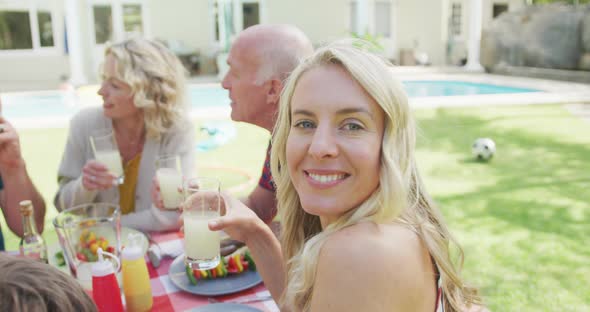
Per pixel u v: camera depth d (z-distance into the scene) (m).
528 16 12.78
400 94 0.84
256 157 5.60
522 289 2.68
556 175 4.66
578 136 6.21
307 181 0.87
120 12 13.54
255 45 1.60
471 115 7.73
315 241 0.90
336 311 0.79
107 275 1.16
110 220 1.40
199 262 1.32
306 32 15.18
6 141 1.76
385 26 15.71
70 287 0.64
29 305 0.58
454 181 4.53
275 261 1.29
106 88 2.12
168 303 1.37
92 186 1.91
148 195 2.25
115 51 2.11
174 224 1.88
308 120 0.86
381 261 0.78
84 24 13.29
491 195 4.14
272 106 1.66
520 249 3.15
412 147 0.90
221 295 1.41
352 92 0.82
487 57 13.62
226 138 6.29
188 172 2.28
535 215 3.70
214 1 14.18
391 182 0.83
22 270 0.62
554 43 12.20
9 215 1.87
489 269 2.90
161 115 2.20
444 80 12.73
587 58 11.55
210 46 14.45
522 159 5.25
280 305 1.21
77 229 1.36
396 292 0.79
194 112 7.90
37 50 13.12
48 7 13.02
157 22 13.85
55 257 1.59
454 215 3.72
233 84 1.67
